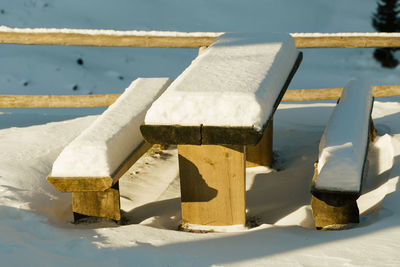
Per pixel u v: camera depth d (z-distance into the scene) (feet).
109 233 9.89
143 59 65.05
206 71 10.94
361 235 9.18
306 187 14.07
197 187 11.16
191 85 10.05
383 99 48.93
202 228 11.33
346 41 20.51
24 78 54.85
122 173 11.07
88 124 19.99
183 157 11.00
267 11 88.12
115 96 20.48
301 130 19.67
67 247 8.84
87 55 62.59
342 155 10.20
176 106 9.58
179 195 13.88
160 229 10.29
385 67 69.46
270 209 12.72
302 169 15.53
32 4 75.46
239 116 9.35
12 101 20.08
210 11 85.97
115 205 11.33
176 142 9.66
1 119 21.76
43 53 60.03
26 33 19.47
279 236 9.73
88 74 58.70
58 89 54.60
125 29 76.69
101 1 81.15
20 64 56.85
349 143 10.73
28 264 8.12
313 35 20.44
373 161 14.93
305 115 21.62
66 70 58.18
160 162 16.61
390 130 17.71
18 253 8.50
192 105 9.52
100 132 11.19
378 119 19.61
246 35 14.80
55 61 59.21
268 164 15.71
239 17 85.61
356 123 12.15
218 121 9.42
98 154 10.46
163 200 13.52
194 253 8.71
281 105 23.66
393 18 83.30
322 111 22.15
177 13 83.92
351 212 10.37
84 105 20.45
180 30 79.46
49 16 74.23
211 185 11.09
